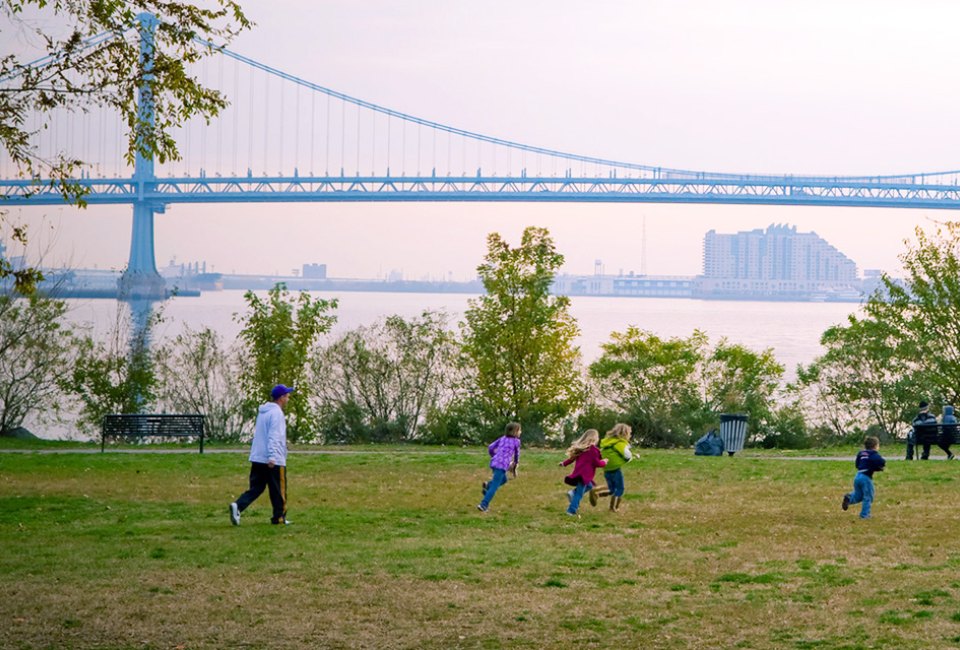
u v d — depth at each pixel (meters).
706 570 12.83
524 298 39.16
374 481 21.89
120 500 18.83
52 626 10.21
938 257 38.94
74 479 22.25
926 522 16.33
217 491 20.16
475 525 16.02
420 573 12.46
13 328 37.44
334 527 15.71
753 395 39.38
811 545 14.37
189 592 11.48
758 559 13.46
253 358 39.44
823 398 39.94
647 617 10.78
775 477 22.25
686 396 39.53
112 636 9.95
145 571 12.42
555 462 25.81
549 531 15.52
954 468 23.89
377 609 10.94
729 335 128.25
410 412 39.00
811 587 11.98
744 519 16.64
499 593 11.63
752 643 9.92
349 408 38.16
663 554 13.75
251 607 10.94
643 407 38.94
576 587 11.94
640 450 31.55
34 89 18.81
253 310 39.50
